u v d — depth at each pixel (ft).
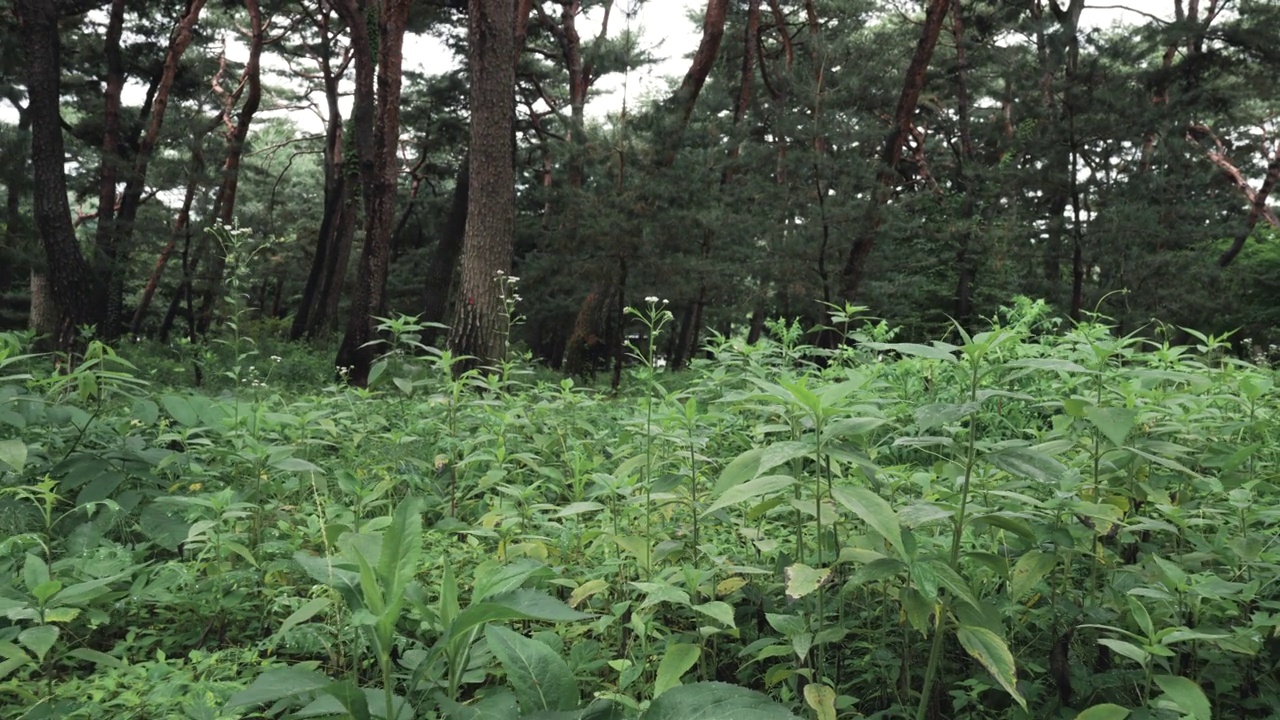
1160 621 8.99
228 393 19.19
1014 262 67.26
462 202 71.10
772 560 11.48
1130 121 59.72
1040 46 61.52
